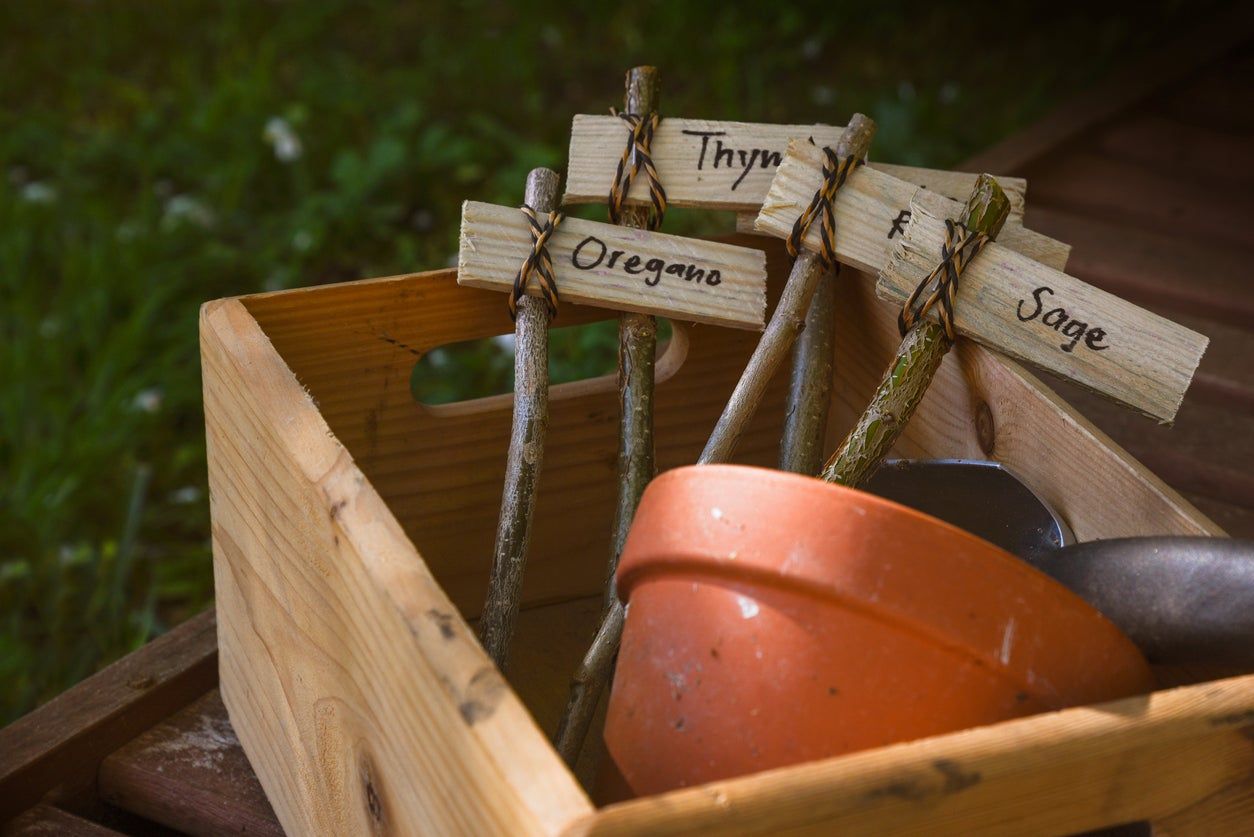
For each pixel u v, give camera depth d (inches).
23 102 92.0
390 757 32.8
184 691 41.1
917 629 31.0
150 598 55.3
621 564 32.9
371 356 39.3
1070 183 60.6
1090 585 33.4
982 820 30.3
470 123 88.0
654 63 96.5
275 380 35.6
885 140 81.7
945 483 38.3
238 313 37.2
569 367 63.6
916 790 29.7
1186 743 31.0
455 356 67.7
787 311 37.8
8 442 63.5
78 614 56.0
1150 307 53.4
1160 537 33.4
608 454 42.0
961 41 97.7
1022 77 91.6
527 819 29.3
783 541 31.2
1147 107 66.9
